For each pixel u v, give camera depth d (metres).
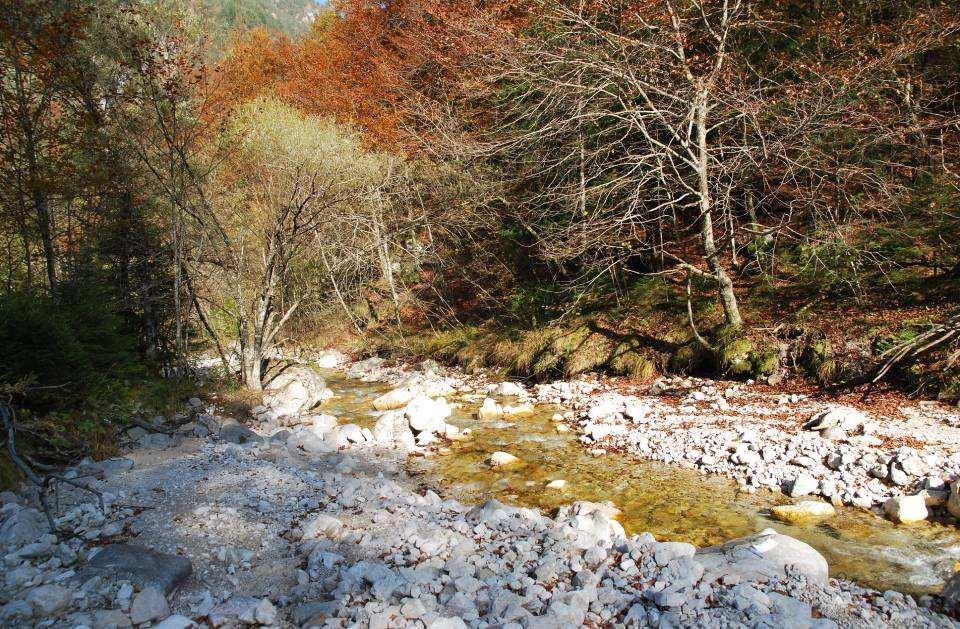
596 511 5.88
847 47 12.06
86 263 10.56
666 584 4.26
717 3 12.78
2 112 8.95
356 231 16.02
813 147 11.00
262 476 6.68
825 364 10.38
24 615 3.58
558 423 10.53
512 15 16.69
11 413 6.11
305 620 3.79
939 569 5.13
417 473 8.30
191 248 12.61
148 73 11.17
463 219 17.19
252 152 15.33
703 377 12.05
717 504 6.80
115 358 9.03
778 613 3.79
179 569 4.31
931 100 11.73
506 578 4.40
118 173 10.63
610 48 12.10
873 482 6.84
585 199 12.76
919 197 11.62
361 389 14.98
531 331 15.52
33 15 8.98
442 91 18.41
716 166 12.08
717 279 12.04
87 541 4.86
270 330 14.86
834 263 12.25
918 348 9.36
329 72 23.69
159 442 8.05
